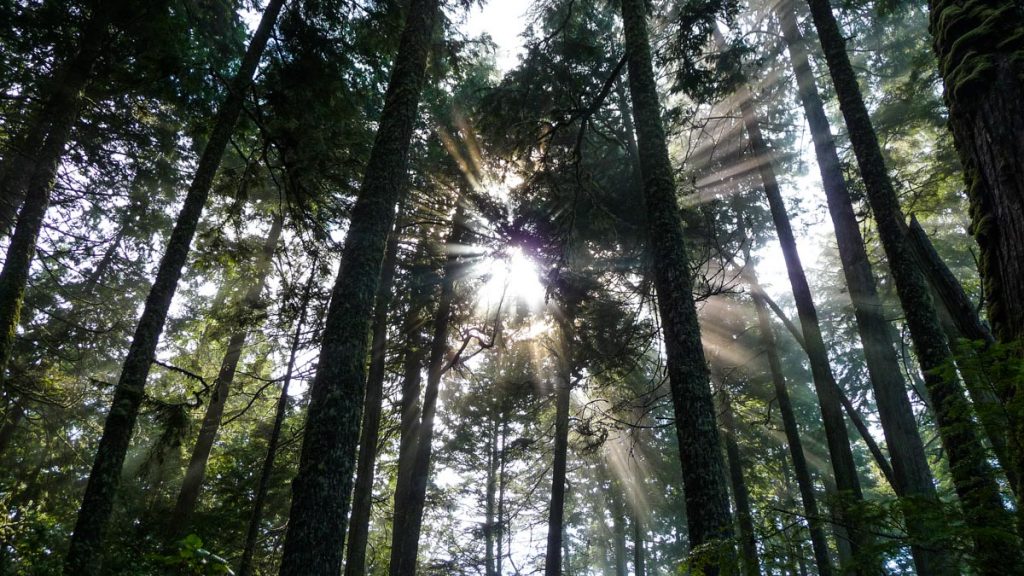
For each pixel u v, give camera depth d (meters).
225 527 14.41
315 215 12.40
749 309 18.62
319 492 5.86
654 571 32.62
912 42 13.86
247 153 15.10
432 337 16.11
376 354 13.95
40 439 15.02
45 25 11.16
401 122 8.16
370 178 7.75
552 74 11.34
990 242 2.54
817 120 11.04
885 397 8.60
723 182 15.46
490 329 15.42
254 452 16.19
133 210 15.55
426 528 23.25
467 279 15.18
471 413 21.36
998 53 2.65
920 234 3.29
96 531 6.95
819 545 12.20
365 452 13.18
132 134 13.44
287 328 12.65
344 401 6.36
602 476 23.17
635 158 14.13
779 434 21.05
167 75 9.99
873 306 9.21
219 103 11.76
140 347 8.09
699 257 14.40
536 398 16.89
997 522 2.61
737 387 17.67
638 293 13.37
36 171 10.04
